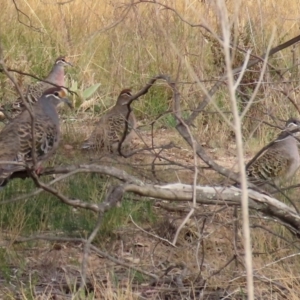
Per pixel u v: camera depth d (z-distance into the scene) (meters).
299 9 19.67
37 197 11.80
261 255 10.59
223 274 10.13
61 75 18.19
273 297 9.56
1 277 10.07
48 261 10.46
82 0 21.59
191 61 17.27
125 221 11.65
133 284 9.99
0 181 9.78
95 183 12.56
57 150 14.53
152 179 11.84
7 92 18.02
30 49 19.75
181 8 18.89
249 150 15.73
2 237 11.05
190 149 14.87
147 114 17.42
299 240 10.59
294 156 13.08
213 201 9.62
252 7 17.98
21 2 21.41
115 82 18.34
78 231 11.32
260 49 17.06
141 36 18.03
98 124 15.18
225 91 16.56
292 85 15.25
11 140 10.48
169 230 11.40
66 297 9.54
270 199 9.77
